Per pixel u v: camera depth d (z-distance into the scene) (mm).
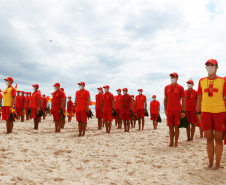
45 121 14242
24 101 12883
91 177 3439
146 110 10664
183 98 5988
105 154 5055
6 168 3656
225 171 3561
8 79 7938
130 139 7418
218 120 3600
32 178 3270
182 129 11000
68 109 14562
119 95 11469
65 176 3453
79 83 7984
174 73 5969
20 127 10156
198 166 3963
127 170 3812
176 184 3090
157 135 8492
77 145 6102
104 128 11375
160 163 4281
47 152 5047
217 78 3664
